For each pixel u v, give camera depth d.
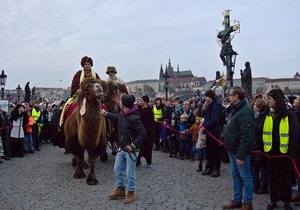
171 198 7.63
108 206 6.98
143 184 9.03
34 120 16.52
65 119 10.19
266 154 7.04
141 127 7.25
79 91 9.04
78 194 7.93
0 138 13.27
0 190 8.43
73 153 9.63
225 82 19.66
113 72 12.86
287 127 6.79
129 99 7.28
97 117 8.53
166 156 14.43
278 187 6.89
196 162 12.74
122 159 7.52
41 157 14.28
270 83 121.00
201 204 7.16
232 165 6.95
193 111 13.95
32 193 8.09
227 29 25.62
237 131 6.80
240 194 6.91
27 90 31.77
